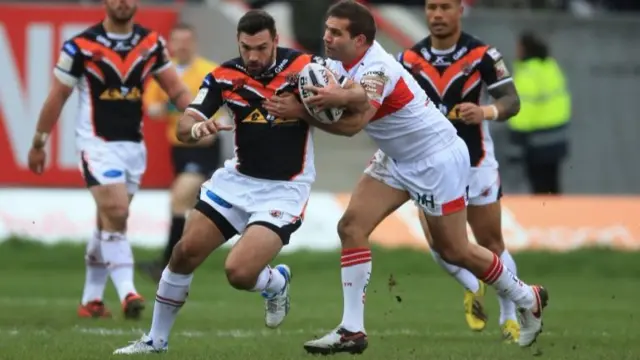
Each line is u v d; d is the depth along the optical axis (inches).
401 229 2493.8
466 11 2731.3
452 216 1208.8
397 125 1182.3
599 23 2721.5
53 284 2124.8
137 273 2309.3
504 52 2709.2
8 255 2402.8
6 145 2544.3
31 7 2541.8
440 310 1766.7
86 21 2554.1
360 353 1179.9
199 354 1169.4
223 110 2188.7
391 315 1690.5
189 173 2130.9
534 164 2591.0
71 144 2539.4
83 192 2493.8
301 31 2733.8
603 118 2731.3
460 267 1322.6
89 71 1563.7
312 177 1170.6
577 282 2290.8
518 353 1223.5
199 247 1141.1
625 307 1835.6
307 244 2463.1
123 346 1237.7
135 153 1593.3
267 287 1209.4
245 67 1144.8
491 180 1416.1
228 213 1151.0
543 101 2564.0
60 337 1339.8
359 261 1184.8
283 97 1114.7
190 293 2006.6
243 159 1156.5
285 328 1503.4
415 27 2785.4
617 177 2736.2
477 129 1413.6
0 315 1622.8
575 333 1461.6
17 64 2541.8
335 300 1898.4
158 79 1612.9
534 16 2716.5
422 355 1188.5
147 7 2586.1
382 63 1147.3
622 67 2728.8
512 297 1238.9
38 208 2476.6
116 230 1572.3
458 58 1424.7
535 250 2476.6
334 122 1115.9
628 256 2466.8
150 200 2450.8
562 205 2524.6
